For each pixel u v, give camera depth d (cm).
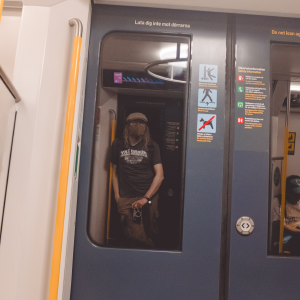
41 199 142
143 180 163
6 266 137
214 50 169
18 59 150
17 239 139
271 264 157
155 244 158
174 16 171
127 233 159
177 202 161
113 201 161
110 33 169
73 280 153
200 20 171
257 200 160
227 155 163
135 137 165
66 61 151
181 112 166
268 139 164
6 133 134
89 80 165
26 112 146
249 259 157
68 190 141
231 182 161
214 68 168
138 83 167
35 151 144
